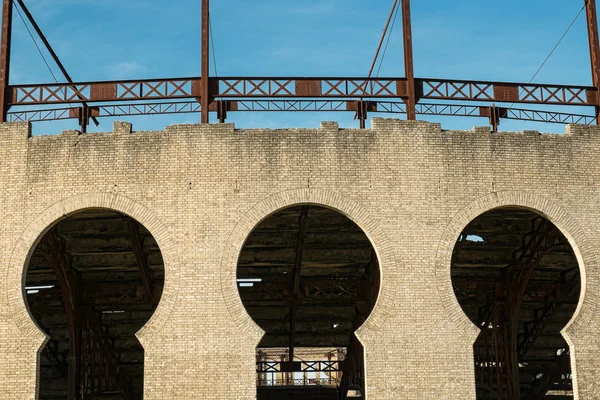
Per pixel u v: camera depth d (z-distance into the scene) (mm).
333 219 32625
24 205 27672
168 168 27656
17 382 26469
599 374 27266
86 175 27734
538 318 39344
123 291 36000
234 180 27562
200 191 27469
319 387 46469
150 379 26219
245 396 26109
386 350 26656
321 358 51625
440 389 26516
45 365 41125
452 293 27203
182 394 26109
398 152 28062
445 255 27484
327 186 27656
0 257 27344
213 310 26672
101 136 27984
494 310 37406
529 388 42938
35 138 28109
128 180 27625
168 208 27391
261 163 27703
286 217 32469
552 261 36031
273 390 46281
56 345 40281
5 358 26641
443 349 26797
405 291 27109
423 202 27781
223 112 29266
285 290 36375
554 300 37688
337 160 27859
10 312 26922
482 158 28344
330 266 35562
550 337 40969
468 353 26828
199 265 26984
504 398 39938
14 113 29453
